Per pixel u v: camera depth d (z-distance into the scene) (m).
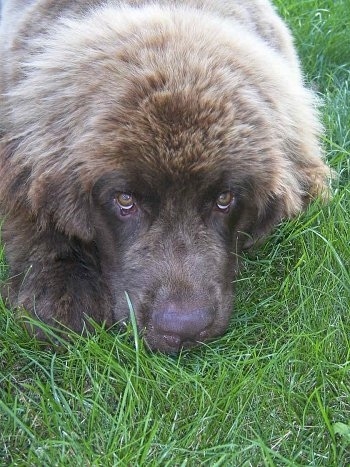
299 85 1.21
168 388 0.96
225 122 0.96
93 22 1.09
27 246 1.06
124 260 1.01
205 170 0.96
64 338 1.03
